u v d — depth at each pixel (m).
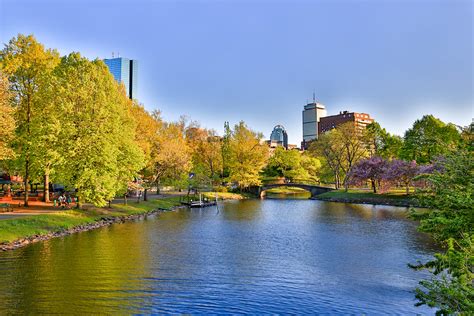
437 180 16.73
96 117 46.19
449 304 12.92
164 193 94.75
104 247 33.34
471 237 12.95
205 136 110.38
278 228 46.62
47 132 43.47
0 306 19.34
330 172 123.75
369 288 23.47
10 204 50.28
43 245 33.31
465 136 21.27
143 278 24.62
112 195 48.31
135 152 53.25
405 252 33.09
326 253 32.69
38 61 49.56
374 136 102.12
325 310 19.95
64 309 19.12
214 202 83.94
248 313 19.42
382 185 85.38
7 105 39.59
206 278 25.02
